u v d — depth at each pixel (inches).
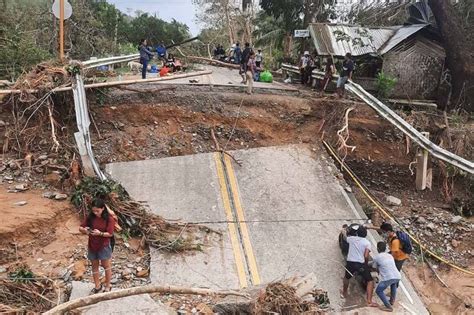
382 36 685.3
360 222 410.9
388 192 491.2
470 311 356.5
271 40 1286.9
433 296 375.2
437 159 503.8
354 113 545.0
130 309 263.9
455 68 619.5
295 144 507.2
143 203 401.4
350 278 333.7
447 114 600.4
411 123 533.3
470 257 413.7
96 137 474.0
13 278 285.7
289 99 555.2
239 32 1638.8
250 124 517.0
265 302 277.1
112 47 983.6
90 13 954.7
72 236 349.1
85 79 505.7
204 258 352.5
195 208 404.8
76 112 431.8
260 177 450.9
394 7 787.4
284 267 353.7
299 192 438.3
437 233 434.3
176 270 336.8
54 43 788.0
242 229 387.5
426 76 639.8
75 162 406.3
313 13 1088.8
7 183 400.2
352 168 504.4
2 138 444.8
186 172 449.1
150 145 478.0
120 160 459.2
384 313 319.0
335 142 520.7
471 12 730.2
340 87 570.9
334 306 326.3
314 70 678.5
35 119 459.2
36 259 323.9
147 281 322.3
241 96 550.6
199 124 507.5
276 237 382.9
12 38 637.3
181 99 527.2
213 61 994.7
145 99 519.2
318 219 408.5
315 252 371.9
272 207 416.2
